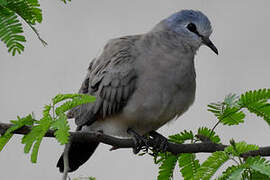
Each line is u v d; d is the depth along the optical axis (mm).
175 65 10094
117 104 10094
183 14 10766
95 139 7895
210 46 10820
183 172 8211
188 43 10578
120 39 10789
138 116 10078
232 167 5738
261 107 7621
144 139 10195
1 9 5457
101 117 10375
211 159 6203
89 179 5750
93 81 10398
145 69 9984
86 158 10516
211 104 8094
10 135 6078
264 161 5668
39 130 5391
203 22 10750
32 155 5348
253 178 5695
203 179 6094
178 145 8227
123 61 10141
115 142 8133
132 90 10016
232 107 7852
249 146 6203
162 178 8422
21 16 5559
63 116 5410
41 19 5633
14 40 5457
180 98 10227
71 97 5559
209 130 8422
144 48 10273
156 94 9914
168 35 10492
